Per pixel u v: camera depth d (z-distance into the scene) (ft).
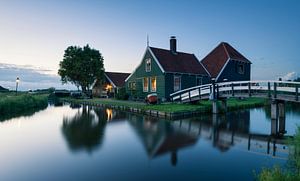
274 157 28.76
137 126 50.88
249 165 25.85
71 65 172.35
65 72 173.27
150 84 99.35
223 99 73.00
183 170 24.26
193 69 104.58
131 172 23.61
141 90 105.50
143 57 103.96
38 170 24.09
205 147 33.50
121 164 25.95
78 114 74.13
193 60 111.24
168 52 104.53
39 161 26.94
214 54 124.16
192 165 25.81
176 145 34.63
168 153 30.42
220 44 128.57
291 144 27.40
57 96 186.50
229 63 115.65
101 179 21.89
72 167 24.97
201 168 24.89
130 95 113.91
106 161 26.99
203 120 59.82
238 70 121.19
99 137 39.60
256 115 69.77
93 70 171.63
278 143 36.52
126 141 36.73
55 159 27.63
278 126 51.85
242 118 63.52
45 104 112.47
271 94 53.16
